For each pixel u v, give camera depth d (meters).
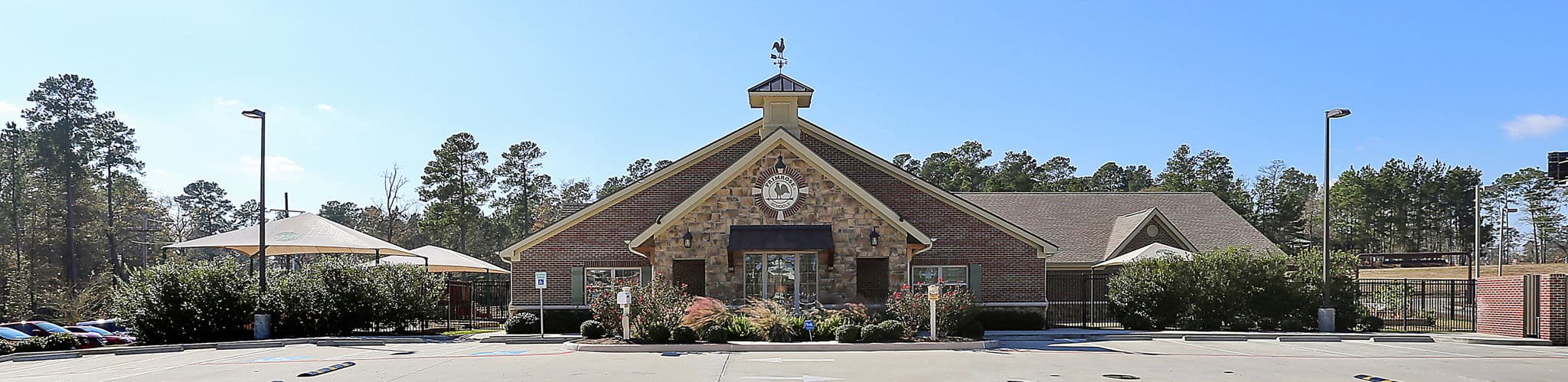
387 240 81.12
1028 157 115.50
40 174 70.50
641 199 31.75
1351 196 94.69
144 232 73.56
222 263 29.69
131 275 29.53
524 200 87.38
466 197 79.19
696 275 31.12
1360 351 22.16
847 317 23.81
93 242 71.50
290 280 29.47
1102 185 119.19
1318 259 31.08
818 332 23.31
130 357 22.84
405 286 30.09
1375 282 31.75
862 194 28.16
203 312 28.20
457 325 34.75
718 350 21.70
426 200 79.00
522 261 31.14
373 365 18.56
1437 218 95.50
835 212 28.25
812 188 28.41
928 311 24.39
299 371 17.33
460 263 41.97
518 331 28.12
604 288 26.89
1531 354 21.70
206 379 16.17
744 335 23.27
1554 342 24.98
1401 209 93.56
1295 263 31.52
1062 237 42.22
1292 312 30.05
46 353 24.12
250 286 29.08
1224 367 17.78
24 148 69.31
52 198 69.12
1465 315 32.69
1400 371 17.45
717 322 23.25
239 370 17.77
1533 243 105.31
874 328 22.42
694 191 32.38
